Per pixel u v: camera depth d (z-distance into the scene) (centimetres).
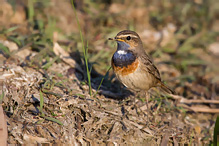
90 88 1171
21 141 992
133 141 1094
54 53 1339
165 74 1538
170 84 1490
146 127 1140
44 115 1058
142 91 1303
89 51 1500
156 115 1221
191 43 1755
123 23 1772
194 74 1595
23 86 1118
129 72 1127
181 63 1594
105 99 1203
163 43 1706
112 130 1088
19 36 1409
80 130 1065
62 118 1070
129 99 1234
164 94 1337
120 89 1292
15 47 1340
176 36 1770
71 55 1406
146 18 1845
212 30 1886
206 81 1552
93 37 1616
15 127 1012
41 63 1277
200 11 1952
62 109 1091
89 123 1081
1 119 998
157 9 1933
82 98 1148
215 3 1989
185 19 1897
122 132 1095
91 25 1719
